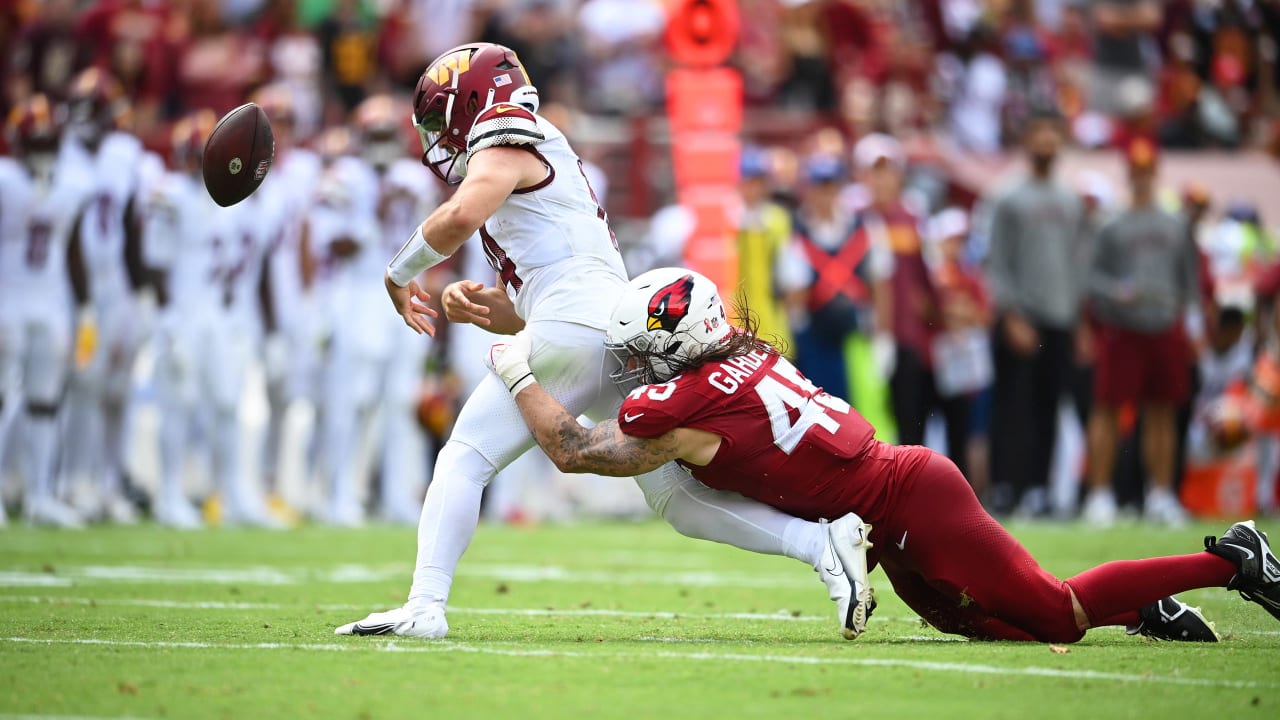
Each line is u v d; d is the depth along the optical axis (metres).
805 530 17.53
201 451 45.69
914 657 16.27
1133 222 44.53
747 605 23.16
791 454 17.45
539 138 18.00
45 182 37.88
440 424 46.00
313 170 43.34
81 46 53.12
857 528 17.25
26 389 38.41
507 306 19.42
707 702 13.63
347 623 19.78
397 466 43.84
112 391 41.62
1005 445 45.22
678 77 46.38
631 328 17.39
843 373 42.66
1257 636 18.38
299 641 17.53
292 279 42.97
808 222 42.88
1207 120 63.31
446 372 46.12
